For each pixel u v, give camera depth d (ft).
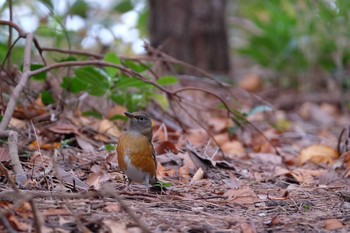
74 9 54.85
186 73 58.08
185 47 60.13
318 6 62.34
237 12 85.15
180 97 36.50
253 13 80.94
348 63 67.51
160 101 39.68
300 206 26.50
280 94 65.62
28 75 30.19
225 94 49.65
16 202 22.09
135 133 26.89
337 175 33.58
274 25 70.69
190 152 33.68
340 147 40.50
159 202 25.40
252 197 27.02
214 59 61.21
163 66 48.73
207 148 38.19
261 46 71.82
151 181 27.66
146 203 25.07
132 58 38.73
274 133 46.80
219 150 38.42
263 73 68.08
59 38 46.34
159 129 38.34
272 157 37.99
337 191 30.09
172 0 60.08
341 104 63.31
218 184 30.63
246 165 35.94
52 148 32.96
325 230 22.66
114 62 36.78
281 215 24.80
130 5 62.80
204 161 33.47
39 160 30.09
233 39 84.12
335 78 64.39
